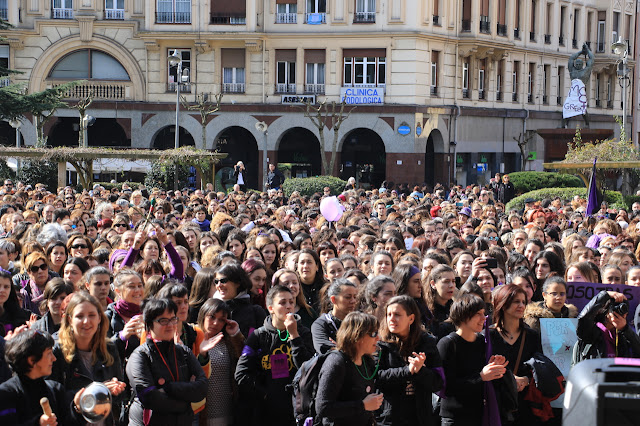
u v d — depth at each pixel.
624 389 5.21
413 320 8.24
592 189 21.64
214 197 25.02
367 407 7.68
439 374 8.23
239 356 8.98
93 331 7.90
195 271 12.28
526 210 24.14
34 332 7.08
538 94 56.56
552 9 57.06
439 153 48.88
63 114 49.25
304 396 7.89
